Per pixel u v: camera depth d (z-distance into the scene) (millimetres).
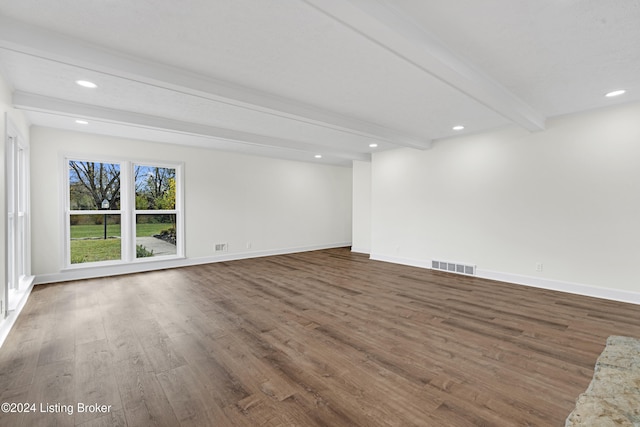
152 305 3689
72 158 4887
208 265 6172
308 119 3816
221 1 1854
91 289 4379
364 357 2416
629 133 3676
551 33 2215
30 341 2713
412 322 3139
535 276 4469
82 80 2939
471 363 2314
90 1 1852
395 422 1684
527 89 3256
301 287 4508
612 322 3092
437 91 3299
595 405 1795
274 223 7508
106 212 5254
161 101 3533
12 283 3623
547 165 4316
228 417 1737
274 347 2594
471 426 1645
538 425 1644
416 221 6020
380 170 6695
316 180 8367
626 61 2631
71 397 1924
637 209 3643
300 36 2254
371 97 3471
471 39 2301
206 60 2627
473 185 5137
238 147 6160
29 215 4398
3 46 2107
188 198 6117
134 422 1705
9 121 3121
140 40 2312
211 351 2525
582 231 4039
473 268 5156
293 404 1847
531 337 2760
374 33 1992
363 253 7770
